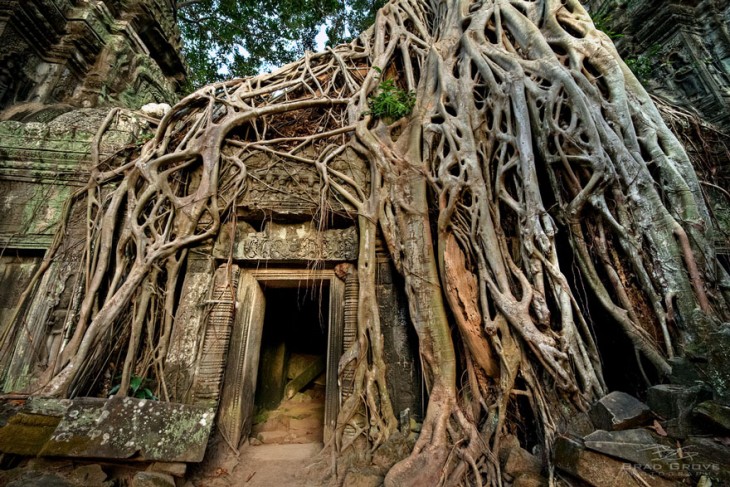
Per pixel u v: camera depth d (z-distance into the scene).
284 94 5.70
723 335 2.40
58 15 6.08
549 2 4.90
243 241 4.49
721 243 4.15
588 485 2.33
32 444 2.65
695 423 2.30
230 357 4.14
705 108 6.02
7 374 3.57
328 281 4.66
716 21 6.56
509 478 2.80
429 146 4.55
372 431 3.64
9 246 4.09
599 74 4.22
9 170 4.31
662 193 3.53
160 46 8.50
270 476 3.46
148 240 4.13
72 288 3.99
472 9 5.82
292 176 4.70
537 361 3.20
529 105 4.16
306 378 6.66
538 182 4.03
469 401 3.45
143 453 2.67
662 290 3.07
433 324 3.69
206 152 4.62
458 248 3.89
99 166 4.50
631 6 7.39
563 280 3.29
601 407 2.62
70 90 6.31
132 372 3.67
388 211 4.34
